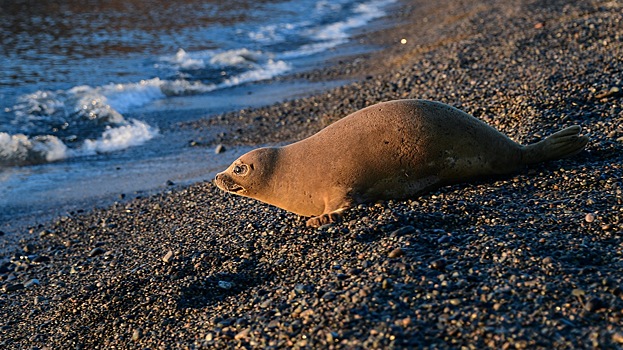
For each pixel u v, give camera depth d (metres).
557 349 9.16
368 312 10.68
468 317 10.12
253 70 42.09
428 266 11.66
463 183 14.86
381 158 14.28
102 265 17.17
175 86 38.41
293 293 12.04
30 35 50.03
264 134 28.22
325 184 14.54
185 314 13.29
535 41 30.14
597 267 11.02
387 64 39.41
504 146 14.84
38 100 34.38
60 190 24.70
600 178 14.28
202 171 24.75
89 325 14.08
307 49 48.41
